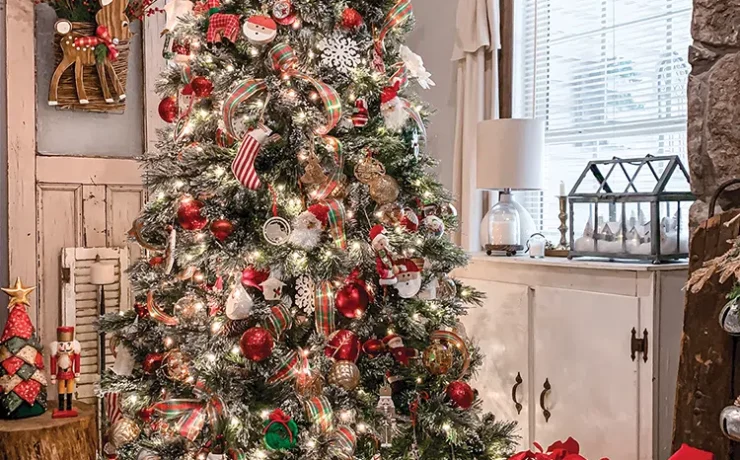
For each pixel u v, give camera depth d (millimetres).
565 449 2057
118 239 3244
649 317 2262
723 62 2109
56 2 3010
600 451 2428
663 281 2270
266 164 2025
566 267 2566
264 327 1849
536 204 3422
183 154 2053
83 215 3168
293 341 1988
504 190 3076
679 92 2803
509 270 2840
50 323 3105
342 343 1875
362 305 1875
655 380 2258
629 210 2447
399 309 2021
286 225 1863
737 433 1681
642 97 2945
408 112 2029
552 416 2627
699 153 2180
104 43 3061
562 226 2961
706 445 1886
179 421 1783
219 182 1949
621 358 2346
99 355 3107
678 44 2809
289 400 1933
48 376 3080
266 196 1991
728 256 1743
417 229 2043
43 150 3115
